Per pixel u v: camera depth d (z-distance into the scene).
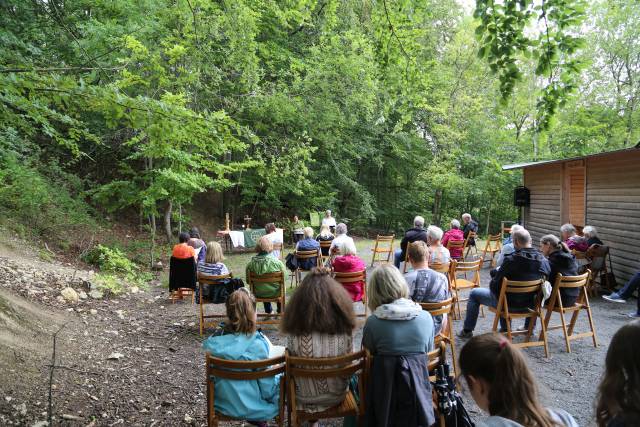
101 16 10.65
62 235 10.20
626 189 8.00
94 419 3.32
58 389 3.68
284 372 2.76
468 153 20.69
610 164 8.49
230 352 2.84
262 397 2.85
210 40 11.38
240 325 2.90
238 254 13.32
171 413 3.52
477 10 3.65
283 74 14.83
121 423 3.31
